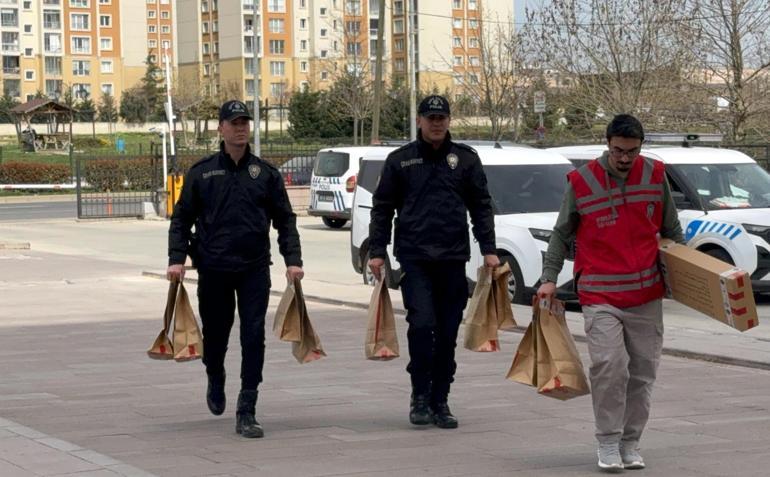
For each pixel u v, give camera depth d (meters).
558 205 15.95
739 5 33.31
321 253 25.05
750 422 8.46
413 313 7.96
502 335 13.41
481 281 8.09
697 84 34.22
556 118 40.69
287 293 8.00
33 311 15.96
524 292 15.31
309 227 32.81
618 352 6.69
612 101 35.97
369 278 18.34
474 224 8.16
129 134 92.69
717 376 10.69
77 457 7.22
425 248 7.94
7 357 11.96
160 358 8.08
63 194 46.81
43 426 8.35
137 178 46.19
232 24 106.06
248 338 7.88
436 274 8.03
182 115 77.00
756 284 15.52
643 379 6.90
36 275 20.69
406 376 10.64
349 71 77.25
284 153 42.75
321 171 31.53
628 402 6.95
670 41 35.28
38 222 34.09
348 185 30.73
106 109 103.50
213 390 8.40
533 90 39.25
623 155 6.70
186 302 8.00
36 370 11.11
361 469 6.95
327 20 98.31
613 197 6.77
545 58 37.81
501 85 46.22
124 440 7.84
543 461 7.18
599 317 6.74
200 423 8.45
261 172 7.90
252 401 7.94
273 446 7.61
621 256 6.75
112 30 117.50
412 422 8.16
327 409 8.98
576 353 7.02
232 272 7.85
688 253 6.70
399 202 8.13
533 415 8.70
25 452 7.37
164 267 21.94
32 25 113.69
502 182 16.09
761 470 6.94
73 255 24.59
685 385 10.16
